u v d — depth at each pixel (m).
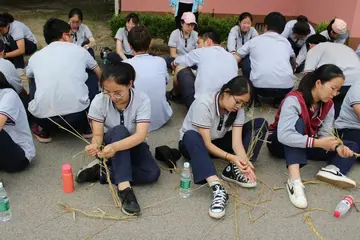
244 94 2.41
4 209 2.29
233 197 2.62
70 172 2.54
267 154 3.21
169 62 4.83
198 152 2.54
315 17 7.23
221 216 2.39
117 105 2.49
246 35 5.09
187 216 2.42
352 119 2.98
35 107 2.97
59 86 2.94
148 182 2.68
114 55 4.83
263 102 4.39
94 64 3.29
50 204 2.46
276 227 2.36
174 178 2.81
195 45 4.97
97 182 2.71
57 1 10.68
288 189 2.66
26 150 2.71
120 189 2.43
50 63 2.98
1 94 2.50
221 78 3.50
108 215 2.39
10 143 2.54
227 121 2.68
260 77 3.95
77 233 2.23
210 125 2.63
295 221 2.42
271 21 4.15
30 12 9.12
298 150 2.64
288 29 5.27
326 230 2.35
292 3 7.78
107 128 2.62
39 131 3.23
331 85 2.52
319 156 3.03
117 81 2.27
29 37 5.17
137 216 2.39
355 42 6.25
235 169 2.72
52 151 3.12
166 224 2.34
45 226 2.27
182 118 3.85
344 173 2.81
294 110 2.65
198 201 2.56
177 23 5.62
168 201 2.54
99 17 8.95
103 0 11.18
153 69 3.36
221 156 2.65
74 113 3.02
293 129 2.60
